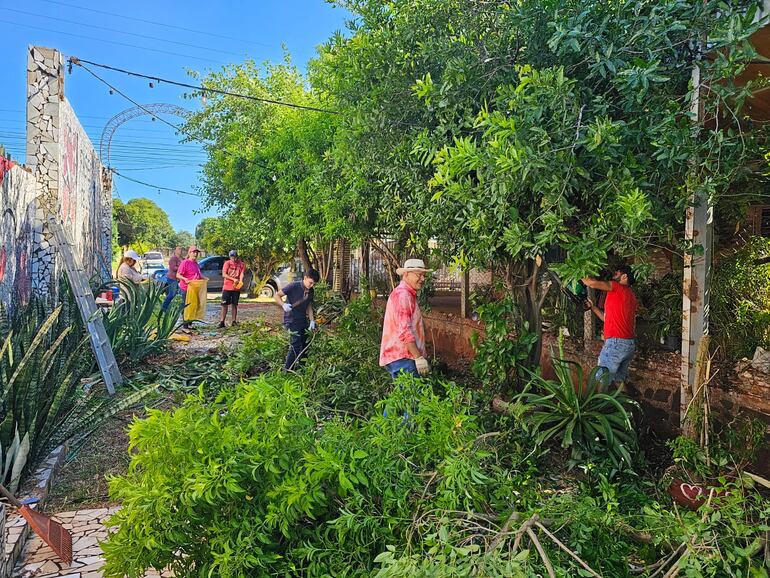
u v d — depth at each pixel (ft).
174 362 30.19
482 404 18.53
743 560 7.39
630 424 15.42
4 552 10.05
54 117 26.94
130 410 21.26
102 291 30.37
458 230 17.71
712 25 12.74
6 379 15.19
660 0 12.99
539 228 15.39
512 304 19.53
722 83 15.71
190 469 7.95
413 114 18.28
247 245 70.18
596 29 13.44
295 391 9.27
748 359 16.40
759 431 13.50
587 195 13.92
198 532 8.19
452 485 7.93
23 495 13.67
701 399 13.58
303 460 8.38
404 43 18.12
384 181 20.45
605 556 7.72
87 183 42.39
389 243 33.12
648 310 21.13
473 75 15.76
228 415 8.82
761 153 14.97
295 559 8.02
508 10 15.60
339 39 19.72
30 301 20.97
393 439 9.14
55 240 26.48
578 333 22.70
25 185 24.80
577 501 8.91
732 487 11.78
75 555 11.39
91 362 24.21
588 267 13.17
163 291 37.52
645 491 14.02
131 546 7.79
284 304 25.88
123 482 8.42
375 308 35.24
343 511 7.69
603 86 14.66
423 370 16.72
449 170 14.17
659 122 13.32
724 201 17.84
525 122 12.93
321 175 30.01
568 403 16.01
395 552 7.01
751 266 18.85
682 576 7.59
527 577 6.10
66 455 16.87
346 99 20.33
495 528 7.73
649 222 13.61
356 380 22.29
